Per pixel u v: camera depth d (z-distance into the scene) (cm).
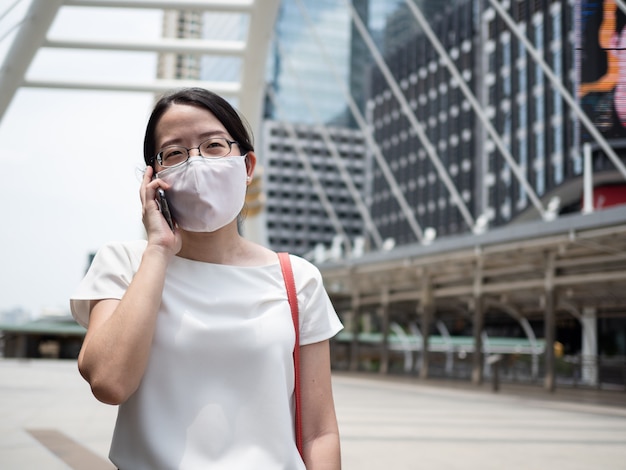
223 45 2017
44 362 3456
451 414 1218
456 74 2548
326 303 177
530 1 6925
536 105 6944
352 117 11712
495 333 5272
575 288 2272
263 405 155
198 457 150
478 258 2078
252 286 166
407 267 2383
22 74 1622
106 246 170
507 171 7475
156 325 155
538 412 1305
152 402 153
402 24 12169
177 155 167
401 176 10231
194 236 168
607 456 756
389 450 767
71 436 818
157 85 1983
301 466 160
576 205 3969
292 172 11306
